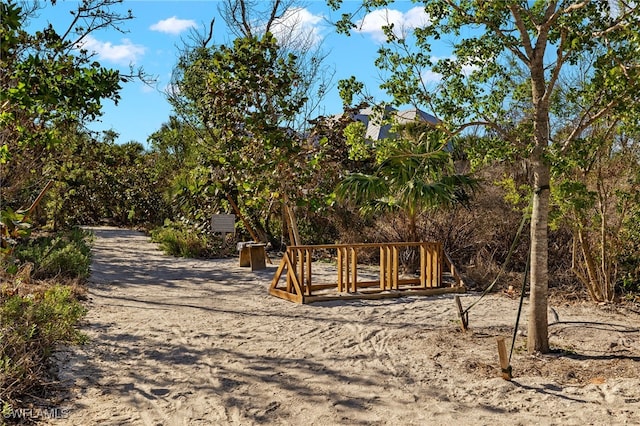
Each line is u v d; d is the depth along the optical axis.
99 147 17.22
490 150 7.67
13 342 6.20
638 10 6.20
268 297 11.62
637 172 9.90
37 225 24.97
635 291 11.51
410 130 8.77
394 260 12.17
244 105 11.86
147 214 31.91
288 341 8.05
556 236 13.16
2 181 9.70
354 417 5.39
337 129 13.88
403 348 7.73
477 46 7.66
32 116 6.20
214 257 18.95
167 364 6.89
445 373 6.62
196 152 20.94
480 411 5.52
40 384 5.91
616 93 6.73
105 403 5.63
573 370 6.64
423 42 7.38
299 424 5.23
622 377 6.35
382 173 13.69
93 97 5.16
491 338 8.22
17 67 4.81
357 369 6.80
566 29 6.87
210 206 19.73
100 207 31.08
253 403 5.71
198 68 20.25
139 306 10.35
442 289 12.12
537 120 7.10
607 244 10.80
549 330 8.65
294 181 12.28
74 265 12.91
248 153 12.04
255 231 20.50
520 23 7.02
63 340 7.45
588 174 10.26
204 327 8.80
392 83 7.37
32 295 9.31
